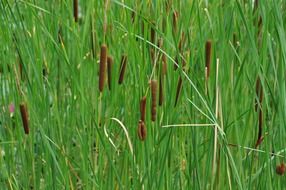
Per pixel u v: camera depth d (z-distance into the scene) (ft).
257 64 7.59
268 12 7.57
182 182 8.56
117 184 8.85
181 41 8.43
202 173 8.57
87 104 8.45
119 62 8.84
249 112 8.05
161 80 7.93
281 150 7.79
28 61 9.04
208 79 8.20
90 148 8.66
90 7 8.39
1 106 9.38
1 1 8.85
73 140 9.79
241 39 8.72
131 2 8.96
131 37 8.32
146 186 8.36
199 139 8.44
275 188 8.16
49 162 8.86
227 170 7.91
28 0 9.07
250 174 8.08
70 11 8.98
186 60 8.34
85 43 9.02
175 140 8.54
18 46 8.75
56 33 9.16
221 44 8.26
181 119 8.55
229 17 8.71
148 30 8.67
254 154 8.29
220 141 7.98
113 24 8.97
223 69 8.32
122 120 9.16
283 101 7.62
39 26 8.94
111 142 8.21
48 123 8.83
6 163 9.28
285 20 8.09
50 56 9.32
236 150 8.51
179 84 8.04
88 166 8.64
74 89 8.87
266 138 7.86
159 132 8.19
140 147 8.31
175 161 8.94
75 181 9.31
